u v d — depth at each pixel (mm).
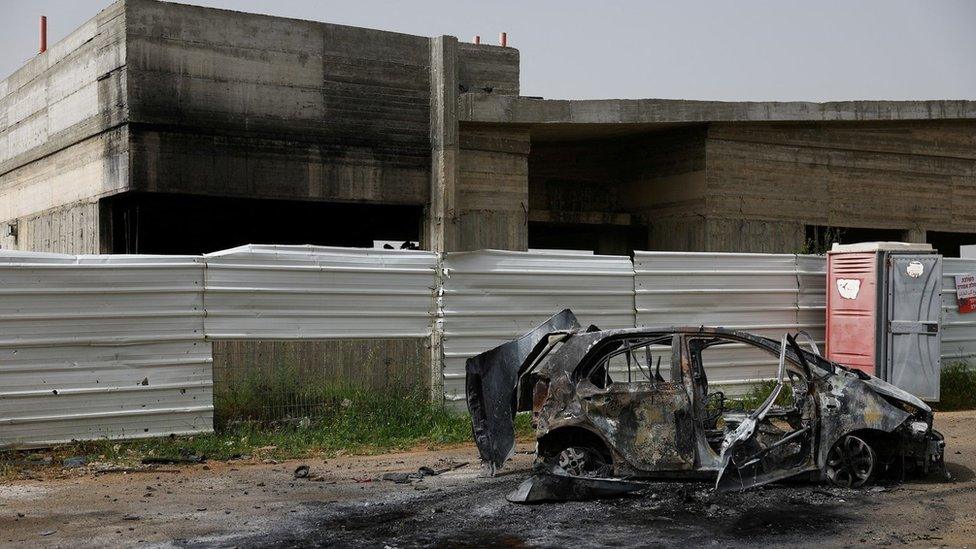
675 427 8906
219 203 24203
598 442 9148
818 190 26984
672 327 9234
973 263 17578
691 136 25906
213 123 21297
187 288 12211
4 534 7719
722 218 25531
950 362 17203
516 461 11125
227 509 8625
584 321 14602
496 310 14078
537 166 28547
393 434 12859
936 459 9641
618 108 24422
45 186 25469
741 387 15352
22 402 11328
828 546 7184
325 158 22672
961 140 29328
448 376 13719
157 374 12031
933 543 7254
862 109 26797
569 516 8219
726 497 8797
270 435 12406
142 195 21359
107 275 11828
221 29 21422
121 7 20500
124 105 20484
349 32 23016
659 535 7520
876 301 15312
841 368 9328
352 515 8352
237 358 12570
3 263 11273
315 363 13023
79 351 11648
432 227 23828
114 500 9062
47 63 24828
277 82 22094
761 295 15898
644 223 27641
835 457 9180
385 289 13430
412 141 23797
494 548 7211
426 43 24047
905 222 28391
